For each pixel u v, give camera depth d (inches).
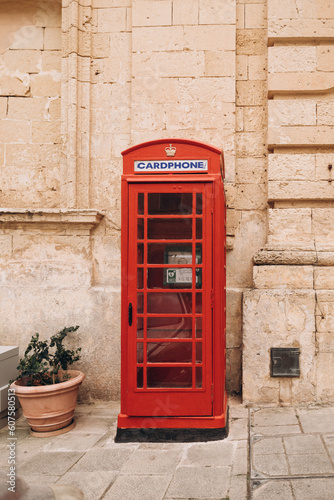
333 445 117.3
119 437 134.7
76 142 184.1
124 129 186.9
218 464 114.9
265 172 181.5
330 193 172.4
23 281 180.2
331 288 161.8
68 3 184.9
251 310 160.9
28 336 178.4
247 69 183.6
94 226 183.0
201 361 136.3
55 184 193.5
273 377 158.4
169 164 134.3
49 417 141.9
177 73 180.9
